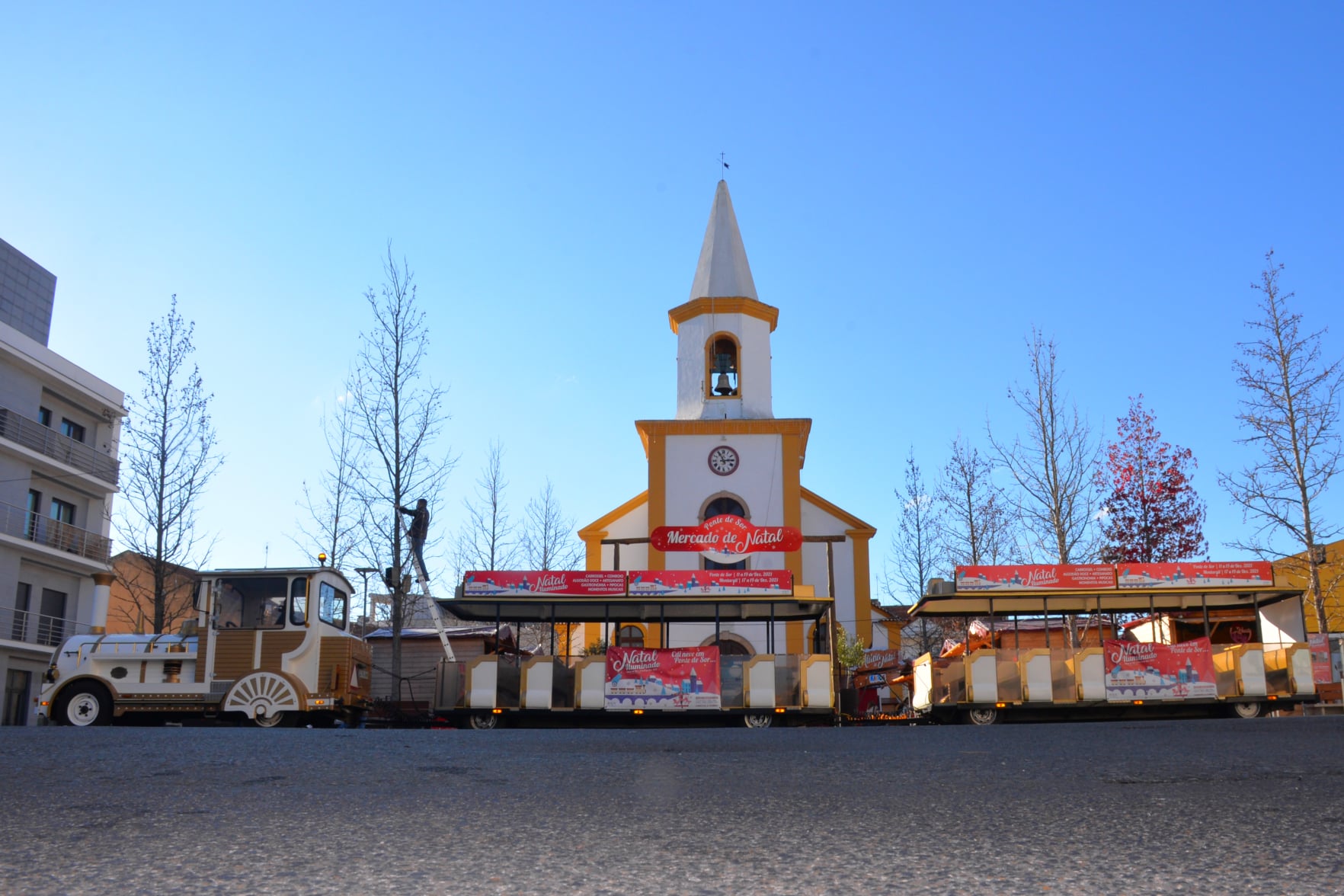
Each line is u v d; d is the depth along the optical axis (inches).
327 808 234.1
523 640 1544.0
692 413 1455.5
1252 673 830.5
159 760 326.6
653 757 354.0
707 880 161.9
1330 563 1163.9
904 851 183.9
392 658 1301.7
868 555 1437.0
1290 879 159.8
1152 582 861.8
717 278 1515.7
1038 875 163.8
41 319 1701.5
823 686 845.2
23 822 214.7
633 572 885.8
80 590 1631.4
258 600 753.0
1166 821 213.8
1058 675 831.1
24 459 1518.2
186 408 1363.2
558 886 158.2
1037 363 1298.0
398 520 1220.5
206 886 157.8
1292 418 1110.4
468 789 266.5
